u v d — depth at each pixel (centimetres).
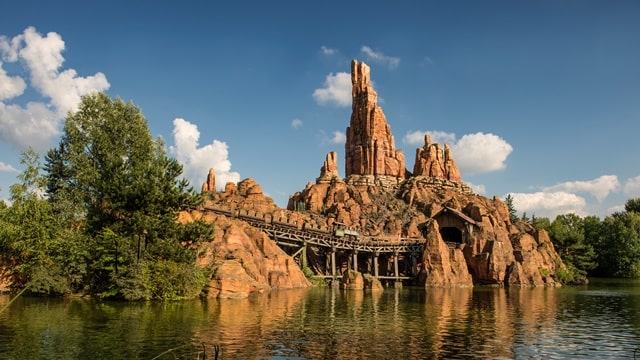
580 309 4728
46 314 3556
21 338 2664
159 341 2644
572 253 12500
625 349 2688
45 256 4888
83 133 6169
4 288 5003
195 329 3027
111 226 4722
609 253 13662
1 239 4972
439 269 9138
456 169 15412
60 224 5366
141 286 4472
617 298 6181
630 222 14688
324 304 4812
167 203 4816
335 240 9219
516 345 2752
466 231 10156
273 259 7219
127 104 6488
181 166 5053
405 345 2684
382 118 15825
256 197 11306
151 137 6469
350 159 15812
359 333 3055
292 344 2652
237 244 6456
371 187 14188
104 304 4228
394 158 15462
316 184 14138
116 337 2731
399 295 6384
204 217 6625
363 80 16712
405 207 13050
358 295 6247
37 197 5375
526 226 12562
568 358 2456
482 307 4825
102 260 4547
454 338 2928
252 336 2859
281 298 5378
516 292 7319
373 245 9769
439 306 4862
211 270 5153
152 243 4716
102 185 4859
